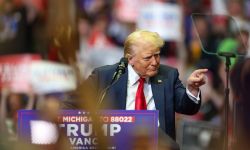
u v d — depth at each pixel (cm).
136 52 1233
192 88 1236
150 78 1254
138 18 2350
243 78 1337
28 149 669
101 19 2405
